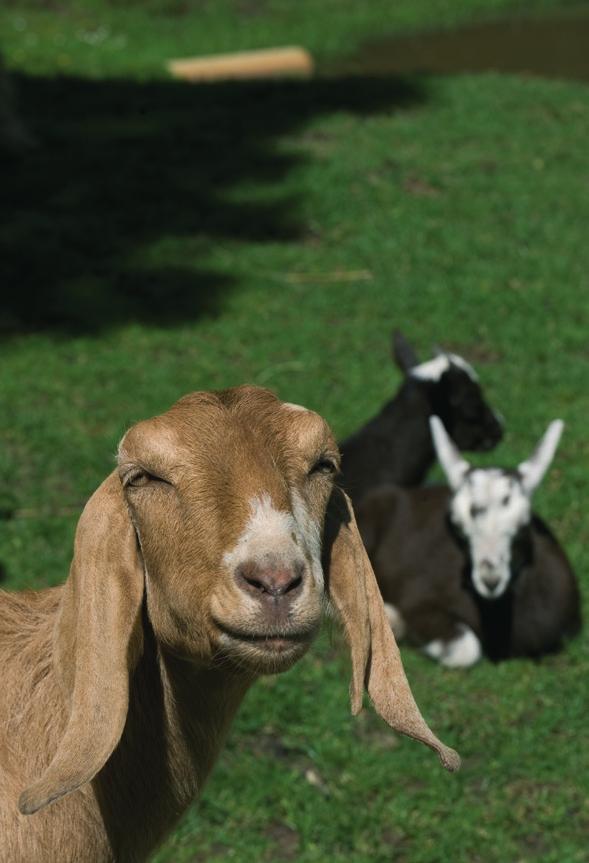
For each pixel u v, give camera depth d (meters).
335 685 8.61
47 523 10.23
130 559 4.04
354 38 31.98
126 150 20.33
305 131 21.44
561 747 8.16
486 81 25.12
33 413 12.15
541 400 13.02
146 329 14.38
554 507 10.98
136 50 29.00
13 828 4.36
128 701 4.03
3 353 13.62
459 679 9.09
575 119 22.77
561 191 19.19
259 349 13.96
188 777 4.56
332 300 15.35
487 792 7.78
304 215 17.94
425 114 22.70
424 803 7.59
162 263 16.27
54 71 25.73
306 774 7.84
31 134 20.78
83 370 13.22
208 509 3.83
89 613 3.99
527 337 14.51
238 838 7.23
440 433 9.81
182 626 3.97
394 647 4.36
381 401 12.78
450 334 14.62
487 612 9.25
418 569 9.66
